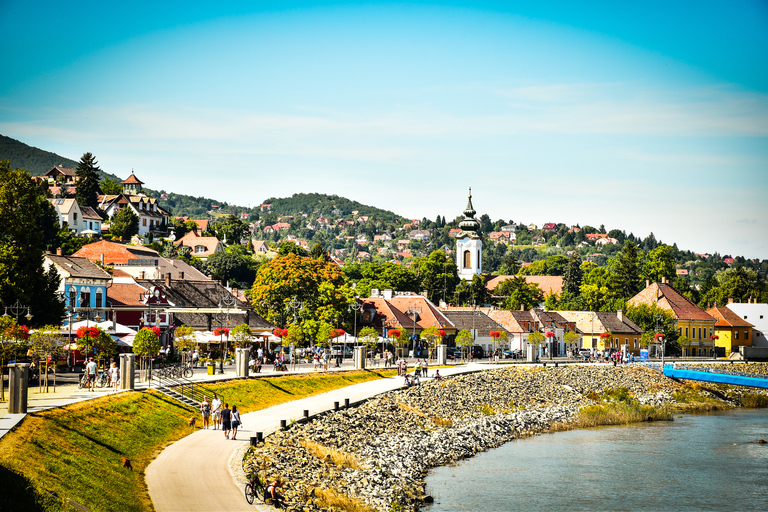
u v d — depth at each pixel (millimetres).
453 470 62281
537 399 97875
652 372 124125
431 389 91000
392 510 47594
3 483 34594
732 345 182250
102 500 38031
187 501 39500
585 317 170875
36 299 84625
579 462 66688
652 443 76250
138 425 54062
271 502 40719
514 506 52438
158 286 113750
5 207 81938
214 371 82438
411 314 142000
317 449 57000
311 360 112188
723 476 62469
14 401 46688
